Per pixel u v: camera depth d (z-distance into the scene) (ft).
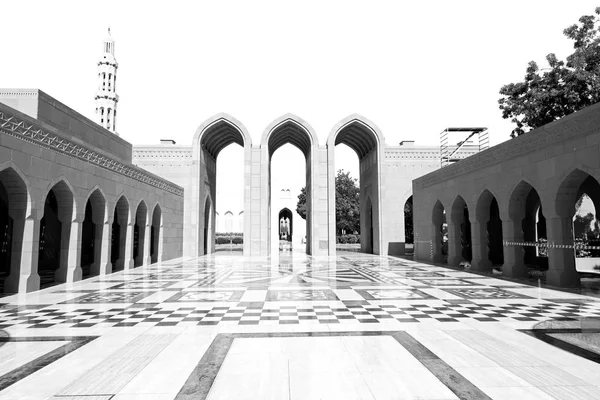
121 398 11.87
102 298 29.63
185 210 83.20
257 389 12.51
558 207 34.94
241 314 23.73
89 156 41.98
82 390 12.46
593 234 61.16
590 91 48.85
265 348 16.87
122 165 50.21
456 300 28.37
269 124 84.23
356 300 28.43
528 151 38.68
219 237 161.27
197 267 56.03
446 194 57.41
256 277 43.19
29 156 32.01
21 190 32.01
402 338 18.38
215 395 12.07
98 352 16.38
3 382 13.14
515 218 42.27
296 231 142.31
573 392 12.30
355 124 86.79
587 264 56.08
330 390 12.43
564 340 18.03
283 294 31.32
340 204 164.35
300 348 16.85
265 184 83.35
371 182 91.66
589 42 51.42
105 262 45.75
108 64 154.51
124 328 20.39
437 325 20.86
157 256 65.72
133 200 54.13
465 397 11.93
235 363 14.96
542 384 12.93
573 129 32.40
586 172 31.35
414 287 35.09
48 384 12.95
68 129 49.39
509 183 42.04
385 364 14.84
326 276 43.98
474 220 49.62
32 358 15.62
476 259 49.11
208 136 88.38
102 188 44.96
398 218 86.53
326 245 82.84
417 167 87.92
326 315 23.40
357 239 165.07
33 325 21.12
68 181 37.99
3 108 28.55
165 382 13.11
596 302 27.48
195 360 15.33
